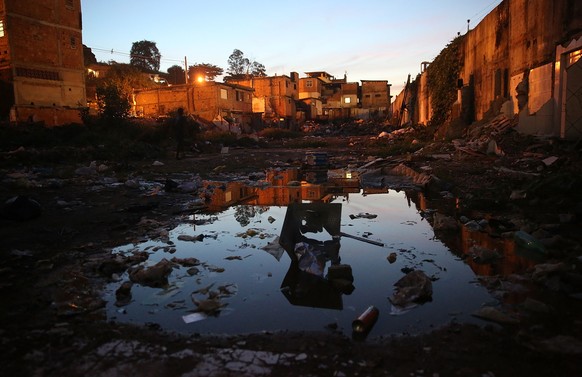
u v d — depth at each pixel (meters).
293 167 14.25
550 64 11.20
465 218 5.78
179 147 16.73
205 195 8.09
